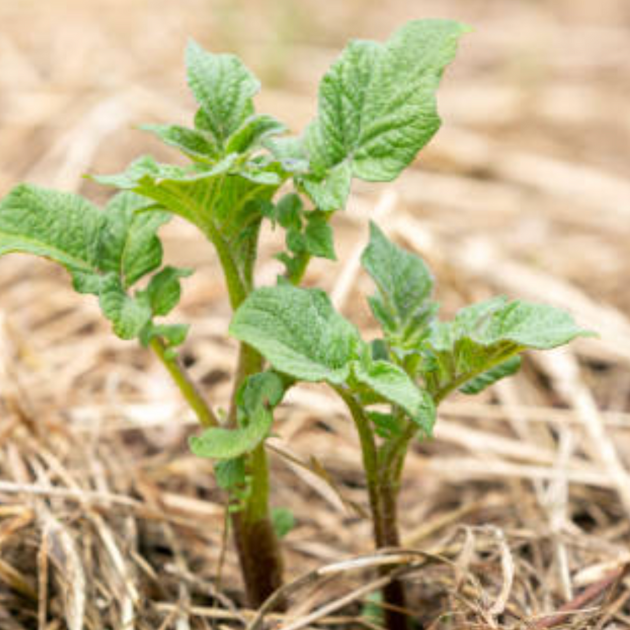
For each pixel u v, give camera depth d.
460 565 0.96
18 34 1.75
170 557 1.03
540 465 1.09
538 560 1.02
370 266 0.95
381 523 0.96
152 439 1.10
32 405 1.08
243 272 0.94
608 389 1.14
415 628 1.00
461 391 0.94
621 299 1.21
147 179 0.90
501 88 1.72
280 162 0.92
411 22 0.93
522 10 2.10
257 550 0.97
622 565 0.95
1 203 0.93
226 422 0.95
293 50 1.82
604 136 1.59
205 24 1.86
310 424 1.11
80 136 1.37
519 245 1.29
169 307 0.94
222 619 0.99
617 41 1.94
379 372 0.90
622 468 1.08
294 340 0.89
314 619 0.96
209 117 0.93
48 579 1.00
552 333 0.90
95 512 1.02
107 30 1.80
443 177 1.46
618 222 1.34
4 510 1.01
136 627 0.98
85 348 1.15
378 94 0.93
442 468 1.09
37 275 1.20
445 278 1.19
